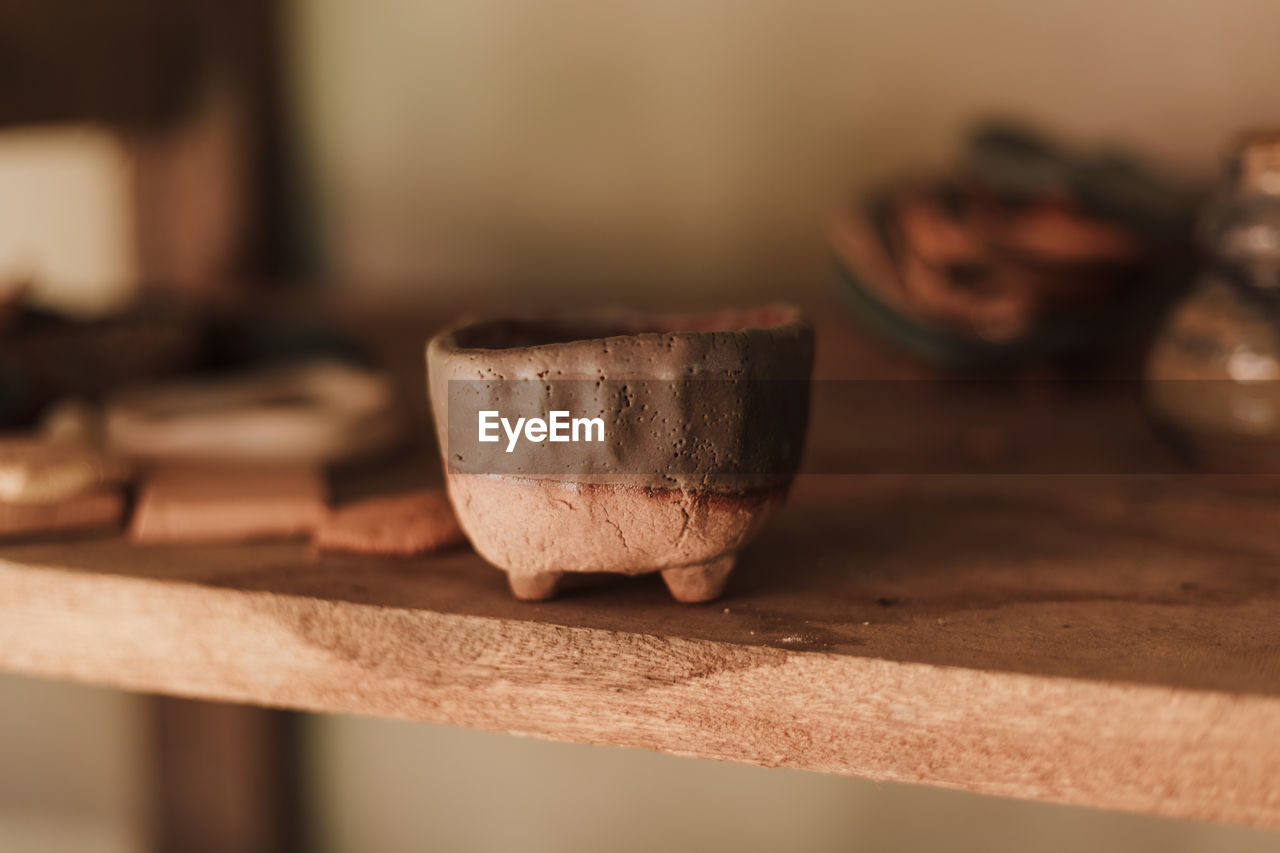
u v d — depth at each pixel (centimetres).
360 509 51
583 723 45
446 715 46
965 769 43
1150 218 66
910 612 46
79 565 48
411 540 49
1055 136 91
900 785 69
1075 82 90
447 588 47
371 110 104
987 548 50
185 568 48
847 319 89
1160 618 45
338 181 106
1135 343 77
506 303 94
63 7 81
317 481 53
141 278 102
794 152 97
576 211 102
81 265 109
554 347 43
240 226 101
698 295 98
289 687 46
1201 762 42
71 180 106
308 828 80
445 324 86
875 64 94
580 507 44
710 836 73
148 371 65
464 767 76
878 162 95
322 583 47
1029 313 65
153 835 81
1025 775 43
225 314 75
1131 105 90
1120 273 64
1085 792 42
